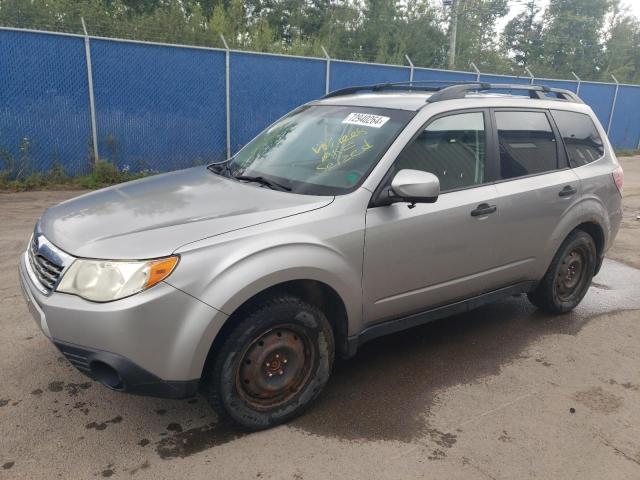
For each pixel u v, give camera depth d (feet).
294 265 9.45
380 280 10.91
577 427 10.42
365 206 10.57
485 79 51.01
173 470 8.87
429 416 10.62
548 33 109.40
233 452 9.37
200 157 36.81
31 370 11.73
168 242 8.86
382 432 10.06
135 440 9.62
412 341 13.94
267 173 12.01
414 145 11.47
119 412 10.43
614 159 16.33
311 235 9.82
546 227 13.92
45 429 9.82
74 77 31.68
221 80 36.40
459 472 9.03
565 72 106.22
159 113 34.73
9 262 18.25
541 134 14.30
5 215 24.62
